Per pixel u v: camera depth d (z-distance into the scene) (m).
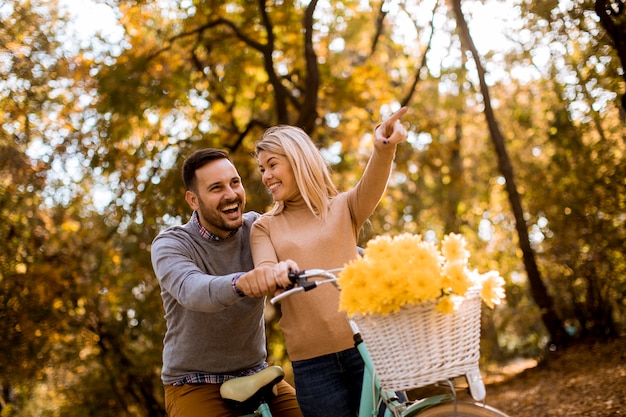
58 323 11.95
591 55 7.80
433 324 2.31
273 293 2.72
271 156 3.19
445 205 16.36
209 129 12.98
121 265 12.08
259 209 11.75
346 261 3.13
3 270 11.54
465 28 11.36
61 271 11.69
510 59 10.86
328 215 3.17
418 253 2.35
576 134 10.91
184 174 3.46
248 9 12.46
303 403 3.14
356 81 13.19
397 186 16.28
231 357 3.50
